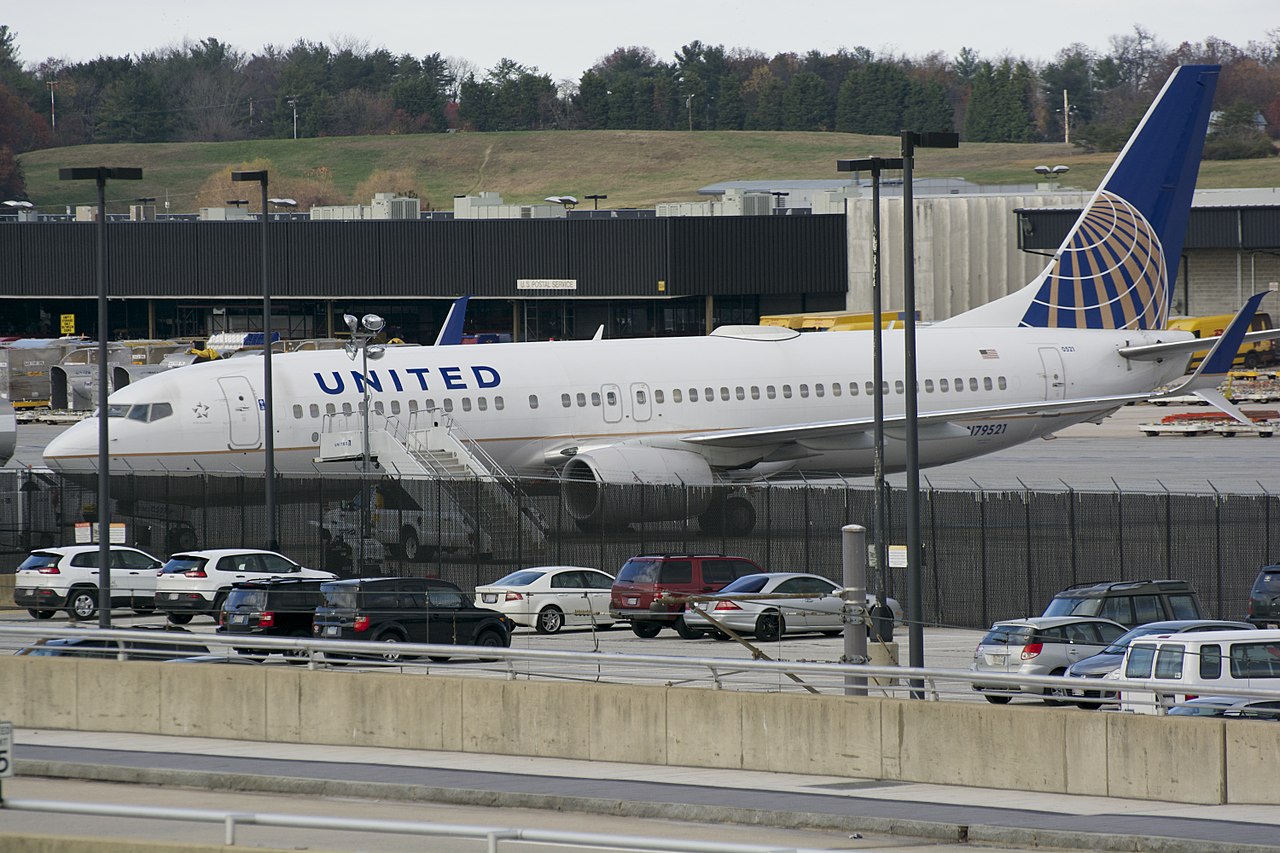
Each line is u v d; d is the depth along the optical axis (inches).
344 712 4758.9
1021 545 7672.2
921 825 3540.8
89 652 5969.5
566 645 6820.9
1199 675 4544.8
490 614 6343.5
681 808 3774.6
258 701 4857.3
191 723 4931.1
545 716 4549.7
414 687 4692.4
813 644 6811.0
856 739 4217.5
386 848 3417.8
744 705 4343.0
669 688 4426.7
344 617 6146.7
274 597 6328.7
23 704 5137.8
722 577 7150.6
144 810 2775.6
